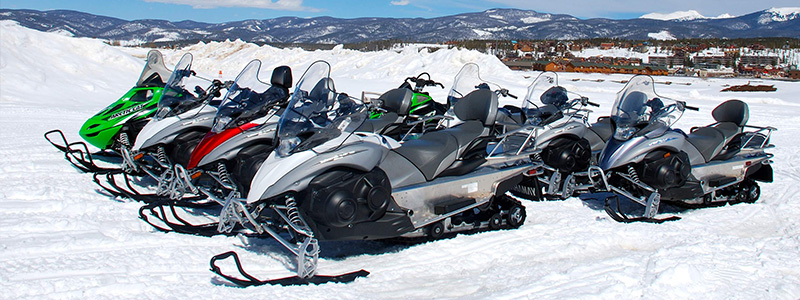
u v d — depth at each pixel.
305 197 3.99
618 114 5.93
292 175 3.93
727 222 5.63
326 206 3.89
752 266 4.18
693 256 4.34
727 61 107.62
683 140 5.90
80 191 5.85
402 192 4.39
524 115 6.97
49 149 7.94
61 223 4.62
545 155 6.53
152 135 5.82
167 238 4.53
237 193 4.42
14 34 17.33
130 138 6.80
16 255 3.95
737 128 6.50
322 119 4.16
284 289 3.63
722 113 6.70
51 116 11.49
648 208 5.64
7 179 6.12
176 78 6.28
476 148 4.86
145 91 6.92
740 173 6.46
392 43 95.75
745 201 6.56
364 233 4.15
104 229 4.65
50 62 17.41
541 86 7.11
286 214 4.03
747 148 6.56
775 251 4.50
